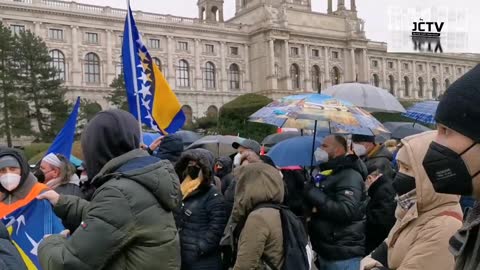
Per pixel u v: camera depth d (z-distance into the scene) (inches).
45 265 145.7
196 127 2997.0
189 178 314.2
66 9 2883.9
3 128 2081.7
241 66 3688.5
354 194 266.1
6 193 256.7
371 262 190.7
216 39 3538.4
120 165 156.3
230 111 2290.8
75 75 2925.7
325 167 283.7
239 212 242.4
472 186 96.3
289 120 434.3
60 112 2247.8
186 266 292.8
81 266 140.3
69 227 184.2
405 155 170.2
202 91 3452.3
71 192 303.9
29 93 2181.3
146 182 150.9
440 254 155.6
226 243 287.4
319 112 332.8
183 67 3408.0
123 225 143.7
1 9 2677.2
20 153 259.3
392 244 177.9
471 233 94.8
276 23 3646.7
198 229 296.0
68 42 2915.8
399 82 4458.7
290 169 352.5
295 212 328.8
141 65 361.7
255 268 225.8
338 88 461.7
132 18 354.9
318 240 275.0
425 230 161.0
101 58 3029.0
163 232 151.5
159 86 371.6
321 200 267.0
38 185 264.5
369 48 4244.6
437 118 98.3
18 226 252.5
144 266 147.5
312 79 3892.7
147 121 365.4
